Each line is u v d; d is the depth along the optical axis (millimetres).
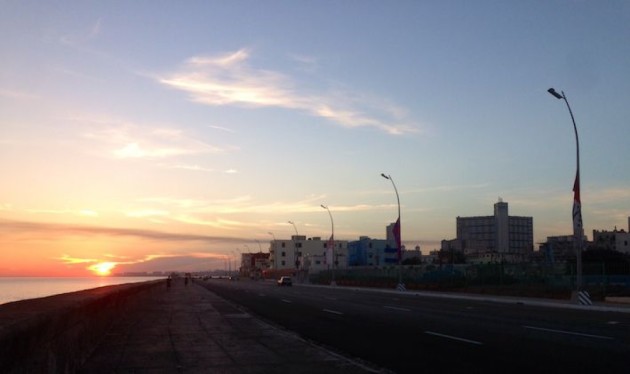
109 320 20031
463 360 13828
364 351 15672
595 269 54531
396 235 66000
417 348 16109
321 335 19953
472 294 54500
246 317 27047
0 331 5969
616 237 148750
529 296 49406
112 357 14055
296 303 40562
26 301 11195
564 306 35719
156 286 57562
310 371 12266
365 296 52719
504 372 12180
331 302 41688
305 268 168375
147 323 23641
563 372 12078
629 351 15078
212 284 110812
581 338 18016
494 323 23578
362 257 178625
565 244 143750
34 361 7555
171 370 12289
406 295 55125
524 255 145625
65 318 9648
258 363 13266
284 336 18859
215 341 17453
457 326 22312
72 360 11008
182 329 21141
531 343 16797
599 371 12172
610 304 37094
